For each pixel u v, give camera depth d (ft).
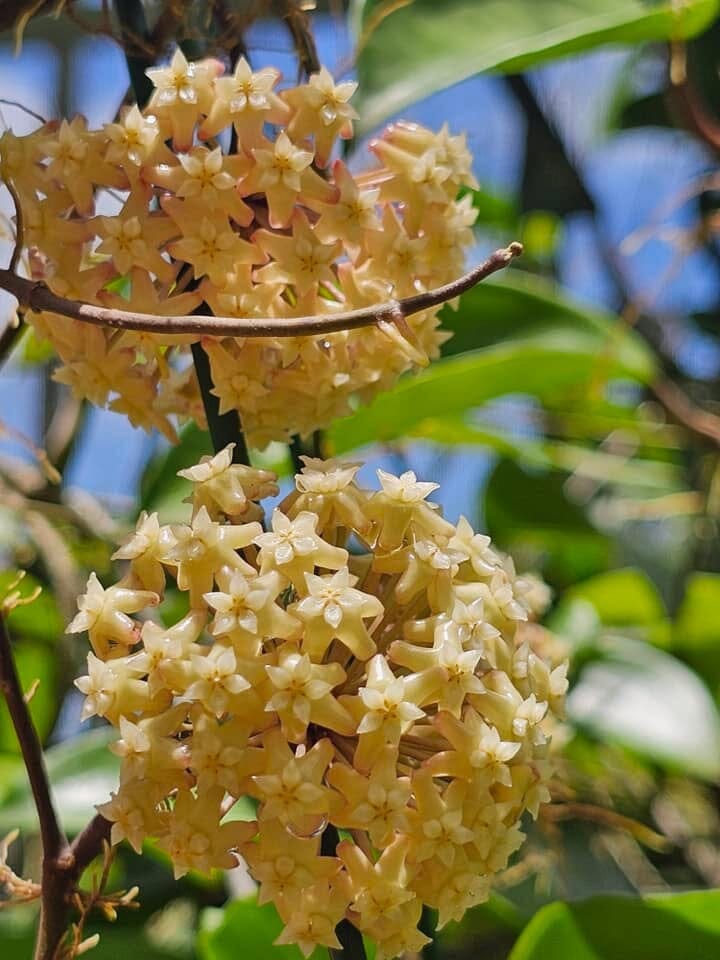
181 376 1.36
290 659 1.19
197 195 1.28
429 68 1.56
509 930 1.91
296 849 1.19
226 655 1.18
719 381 2.63
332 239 1.31
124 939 1.81
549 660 1.40
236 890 1.77
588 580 2.54
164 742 1.20
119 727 1.20
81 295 1.31
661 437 2.34
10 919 1.77
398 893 1.20
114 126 1.29
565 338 1.91
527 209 2.69
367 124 1.52
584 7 1.63
